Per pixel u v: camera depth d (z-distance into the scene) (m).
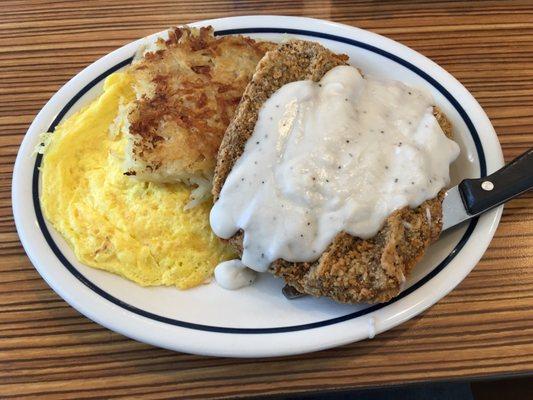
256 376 0.25
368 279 0.24
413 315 0.24
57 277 0.26
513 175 0.27
